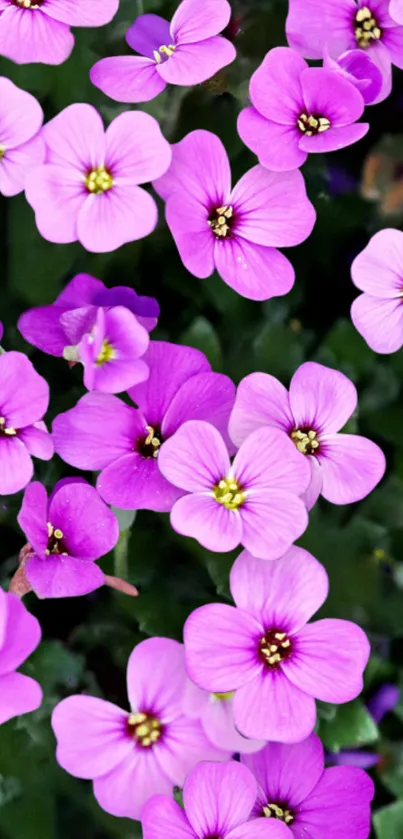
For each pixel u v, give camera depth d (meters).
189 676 0.34
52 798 0.35
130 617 0.35
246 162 0.36
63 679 0.35
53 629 0.35
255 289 0.35
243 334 0.36
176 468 0.34
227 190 0.35
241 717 0.34
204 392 0.35
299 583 0.34
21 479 0.34
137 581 0.35
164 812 0.34
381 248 0.36
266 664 0.34
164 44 0.36
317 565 0.34
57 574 0.34
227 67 0.36
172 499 0.34
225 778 0.34
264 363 0.36
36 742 0.35
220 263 0.35
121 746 0.34
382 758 0.36
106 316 0.34
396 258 0.36
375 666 0.36
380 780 0.36
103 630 0.35
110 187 0.35
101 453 0.35
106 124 0.36
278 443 0.34
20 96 0.35
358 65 0.36
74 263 0.36
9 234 0.36
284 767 0.35
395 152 0.36
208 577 0.35
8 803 0.35
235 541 0.34
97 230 0.35
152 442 0.35
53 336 0.35
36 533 0.34
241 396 0.35
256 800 0.35
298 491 0.34
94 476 0.35
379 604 0.36
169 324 0.36
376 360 0.36
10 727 0.35
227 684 0.34
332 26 0.36
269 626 0.34
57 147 0.35
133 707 0.34
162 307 0.36
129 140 0.35
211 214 0.35
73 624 0.35
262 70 0.35
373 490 0.36
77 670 0.35
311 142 0.35
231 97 0.36
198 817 0.34
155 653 0.34
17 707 0.34
